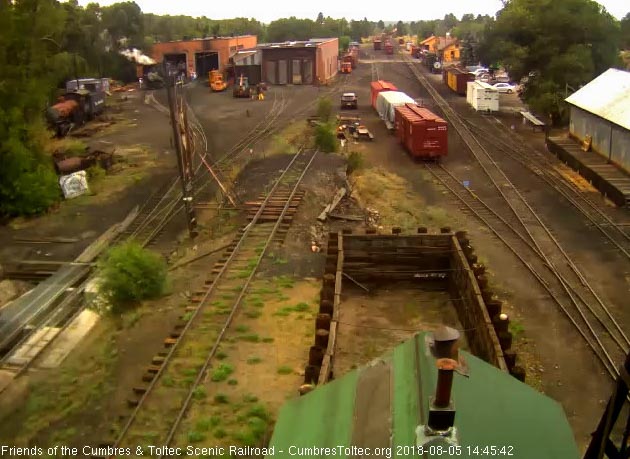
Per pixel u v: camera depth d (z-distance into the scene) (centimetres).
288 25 11438
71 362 1455
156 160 3459
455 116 4791
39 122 2978
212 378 1266
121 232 2361
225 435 1087
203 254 2011
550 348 1484
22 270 2091
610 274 1892
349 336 1473
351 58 8519
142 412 1159
